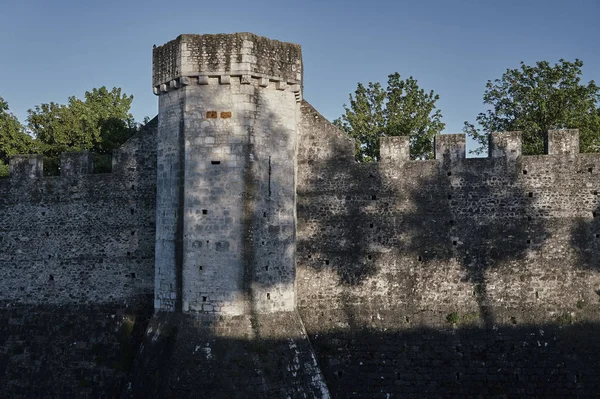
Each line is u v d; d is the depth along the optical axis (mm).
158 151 21797
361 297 23312
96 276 25344
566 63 32625
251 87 20594
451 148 23562
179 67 20500
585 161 22875
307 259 23719
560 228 22750
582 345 21891
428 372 22281
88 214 25812
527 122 32969
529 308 22516
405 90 39312
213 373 19000
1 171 36094
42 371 24406
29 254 26078
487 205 23188
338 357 22797
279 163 21250
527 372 21844
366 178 23875
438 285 23062
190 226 20297
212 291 19922
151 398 19344
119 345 24266
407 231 23453
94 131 39062
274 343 20250
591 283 22422
